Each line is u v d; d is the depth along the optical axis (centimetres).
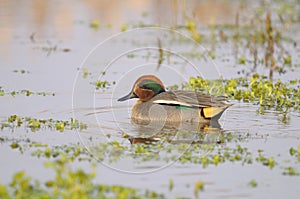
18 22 2923
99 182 1170
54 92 1883
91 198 1070
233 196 1109
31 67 2178
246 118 1639
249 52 2522
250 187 1152
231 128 1546
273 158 1313
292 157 1320
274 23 2900
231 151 1359
